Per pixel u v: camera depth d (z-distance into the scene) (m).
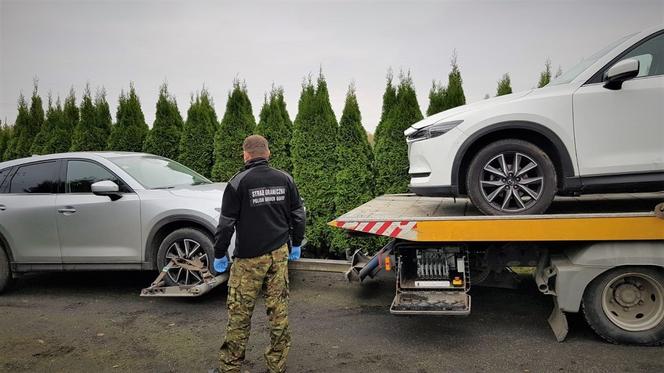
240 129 7.82
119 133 8.76
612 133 3.98
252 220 3.29
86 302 5.42
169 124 8.51
